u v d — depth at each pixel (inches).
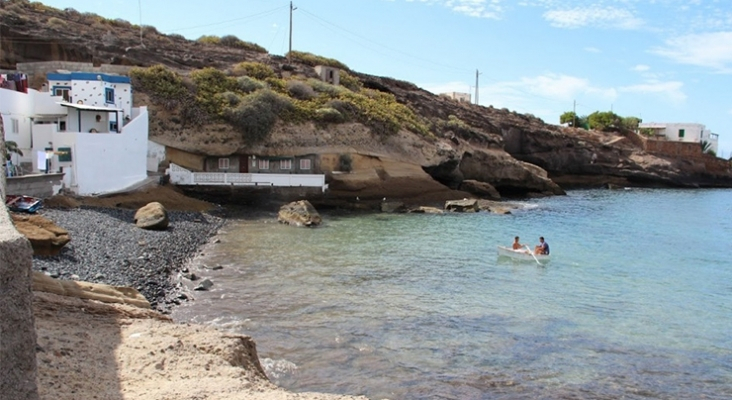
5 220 226.8
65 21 2250.2
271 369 512.4
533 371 535.5
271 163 1856.5
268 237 1225.4
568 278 938.7
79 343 362.0
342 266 967.0
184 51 2436.0
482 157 2436.0
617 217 1868.8
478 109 3309.5
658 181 3464.6
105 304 474.3
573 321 697.0
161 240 1054.4
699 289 893.8
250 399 299.9
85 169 1305.4
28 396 199.6
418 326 655.1
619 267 1050.1
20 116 1322.6
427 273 936.3
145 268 833.5
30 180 1131.3
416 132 2177.7
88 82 1512.1
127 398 283.7
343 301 748.0
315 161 1891.0
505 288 854.5
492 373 527.2
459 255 1099.9
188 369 345.1
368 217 1622.8
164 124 1716.3
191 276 830.5
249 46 2989.7
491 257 1088.8
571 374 532.1
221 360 373.1
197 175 1622.8
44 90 1568.7
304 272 909.8
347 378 503.5
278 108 1893.5
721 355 596.7
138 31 2503.7
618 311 749.9
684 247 1317.7
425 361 550.0
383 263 1002.7
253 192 1676.9
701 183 3703.3
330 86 2279.8
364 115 2046.0
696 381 526.9
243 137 1802.4
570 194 2800.2
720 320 723.4
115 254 884.0
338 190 1833.2
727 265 1104.2
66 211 1143.0
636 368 553.0
